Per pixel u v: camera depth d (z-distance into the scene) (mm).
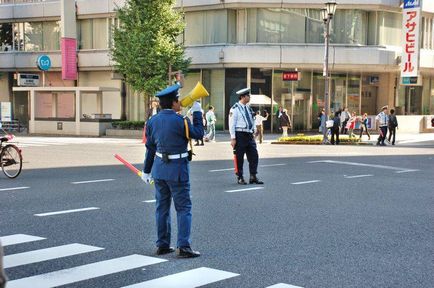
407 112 41469
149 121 6355
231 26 36719
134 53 32344
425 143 29578
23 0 44469
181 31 34219
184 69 33844
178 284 5129
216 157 19156
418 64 36281
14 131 38000
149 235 7207
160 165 6176
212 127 28422
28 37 44500
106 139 30016
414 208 9273
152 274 5465
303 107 37656
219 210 8969
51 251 6340
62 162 17219
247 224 7891
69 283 5160
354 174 14305
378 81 40000
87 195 10523
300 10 36250
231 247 6570
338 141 27875
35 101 35750
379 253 6305
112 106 42125
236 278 5328
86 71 42938
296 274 5469
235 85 36812
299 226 7754
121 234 7246
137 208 9133
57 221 8055
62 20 40438
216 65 36438
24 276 5367
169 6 33625
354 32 36719
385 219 8305
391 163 17516
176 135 6141
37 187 11633
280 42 36312
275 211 8898
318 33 36344
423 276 5414
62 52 40625
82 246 6590
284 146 25828
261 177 13484
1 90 45500
